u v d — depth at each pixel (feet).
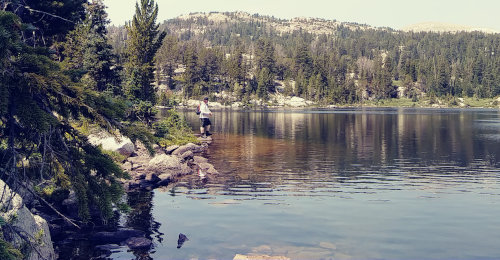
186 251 37.27
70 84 33.55
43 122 29.86
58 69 34.22
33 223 32.71
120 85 127.03
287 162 94.68
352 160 98.48
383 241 40.09
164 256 35.99
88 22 149.79
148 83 168.35
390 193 62.54
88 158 36.99
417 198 59.31
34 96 33.88
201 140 142.41
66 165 36.42
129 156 89.61
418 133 180.96
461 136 167.12
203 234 42.22
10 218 28.32
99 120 35.58
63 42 135.33
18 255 24.45
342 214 50.16
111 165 37.24
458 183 70.69
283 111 485.56
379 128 211.61
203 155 106.32
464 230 43.83
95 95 35.19
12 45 27.86
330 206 54.29
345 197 59.62
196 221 46.98
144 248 37.96
